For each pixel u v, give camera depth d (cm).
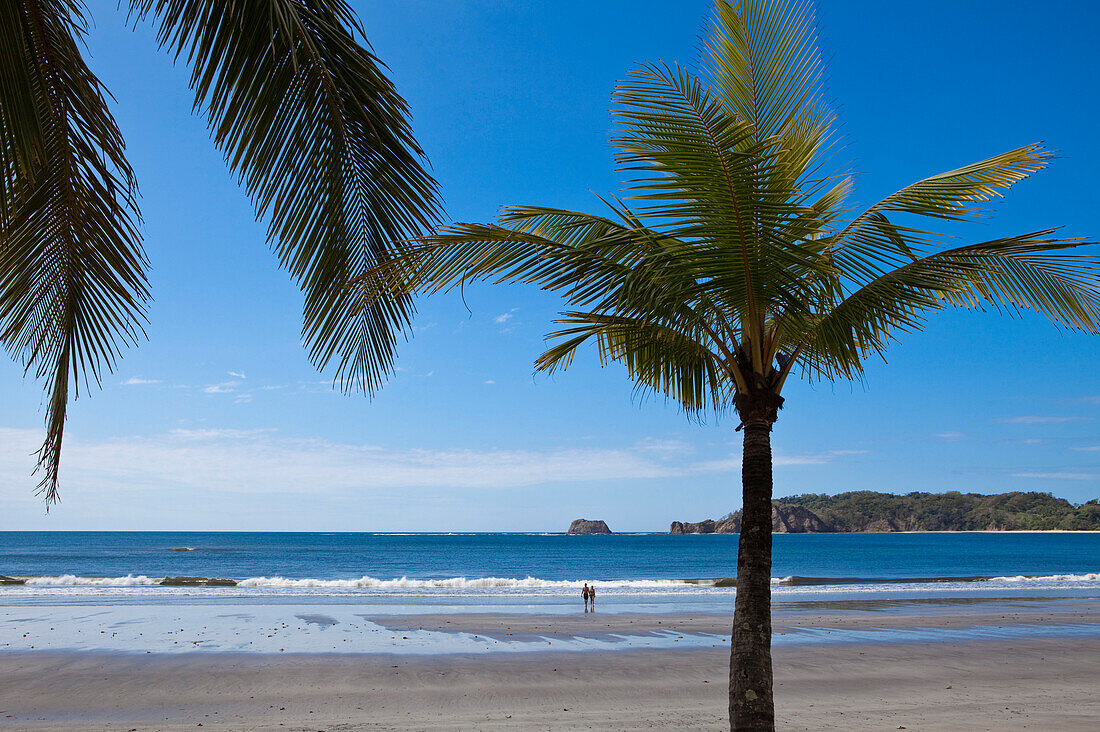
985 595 3459
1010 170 476
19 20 226
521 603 2983
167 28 252
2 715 1079
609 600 3180
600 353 575
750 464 500
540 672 1400
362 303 308
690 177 420
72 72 286
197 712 1097
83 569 6412
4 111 221
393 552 10344
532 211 527
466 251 480
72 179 297
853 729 980
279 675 1352
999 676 1395
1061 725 998
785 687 1291
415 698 1190
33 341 319
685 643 1805
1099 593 3591
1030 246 444
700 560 8925
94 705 1138
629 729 991
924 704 1150
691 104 397
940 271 464
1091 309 480
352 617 2314
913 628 2109
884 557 9694
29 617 2252
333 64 267
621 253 479
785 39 505
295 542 14175
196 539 15462
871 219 489
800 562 8581
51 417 317
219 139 258
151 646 1683
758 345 502
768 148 407
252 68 255
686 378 551
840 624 2205
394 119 281
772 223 431
